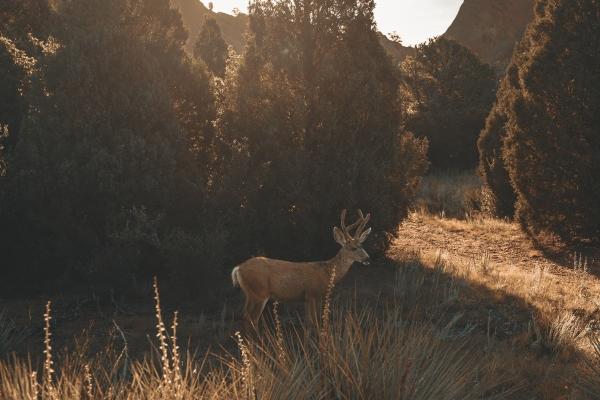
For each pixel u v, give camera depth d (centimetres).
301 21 1322
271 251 1248
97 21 1241
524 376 729
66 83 1154
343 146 1277
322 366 514
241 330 880
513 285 1228
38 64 1184
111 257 1066
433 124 3412
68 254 1143
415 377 491
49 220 1132
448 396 493
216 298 1048
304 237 1223
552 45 1716
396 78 1395
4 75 1382
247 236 1212
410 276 1223
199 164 1355
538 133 1714
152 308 1020
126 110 1173
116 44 1207
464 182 2941
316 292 877
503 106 2258
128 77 1199
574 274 1450
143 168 1141
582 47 1675
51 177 1118
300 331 867
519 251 1711
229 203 1205
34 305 1032
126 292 1085
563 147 1675
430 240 1781
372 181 1279
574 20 1695
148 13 1470
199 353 787
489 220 2117
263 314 949
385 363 495
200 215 1205
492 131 2300
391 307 1018
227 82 1336
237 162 1209
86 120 1153
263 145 1244
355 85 1273
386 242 1351
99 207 1149
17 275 1180
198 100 1351
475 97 3556
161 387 418
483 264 1393
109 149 1149
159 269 1208
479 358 741
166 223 1166
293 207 1245
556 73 1700
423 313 995
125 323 927
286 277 853
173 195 1178
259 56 1301
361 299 1057
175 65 1338
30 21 1925
